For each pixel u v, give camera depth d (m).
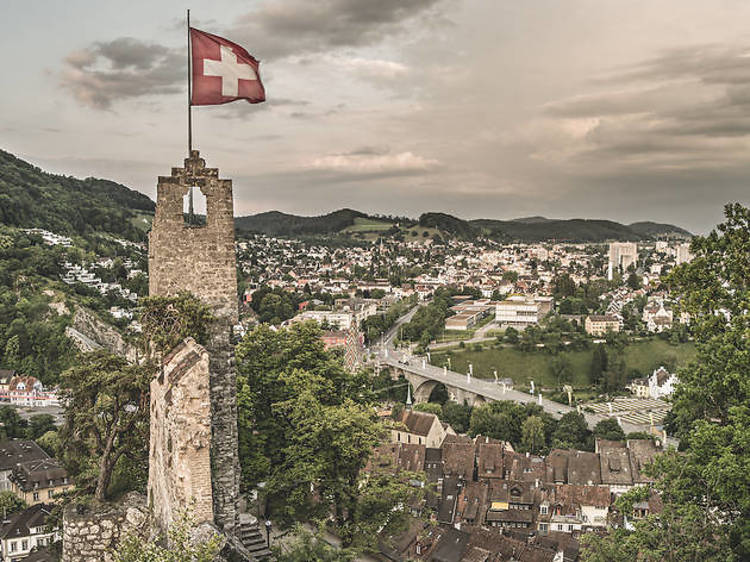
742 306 28.42
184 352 21.73
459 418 150.12
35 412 135.25
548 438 136.38
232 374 26.17
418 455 102.94
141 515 25.05
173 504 21.06
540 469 104.19
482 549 67.56
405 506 35.81
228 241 26.12
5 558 75.31
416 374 190.50
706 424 26.55
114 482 28.36
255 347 35.47
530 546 70.19
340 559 27.75
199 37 26.19
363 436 31.75
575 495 90.44
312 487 35.31
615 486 100.19
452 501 91.19
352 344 190.75
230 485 25.92
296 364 35.34
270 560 27.53
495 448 107.06
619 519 73.56
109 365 28.62
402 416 121.94
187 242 25.61
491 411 143.62
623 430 142.62
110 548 24.64
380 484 34.78
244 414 32.78
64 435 28.61
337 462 33.31
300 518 34.38
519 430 138.25
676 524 26.62
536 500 90.81
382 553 47.97
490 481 99.12
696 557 25.20
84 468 30.62
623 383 192.50
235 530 25.97
